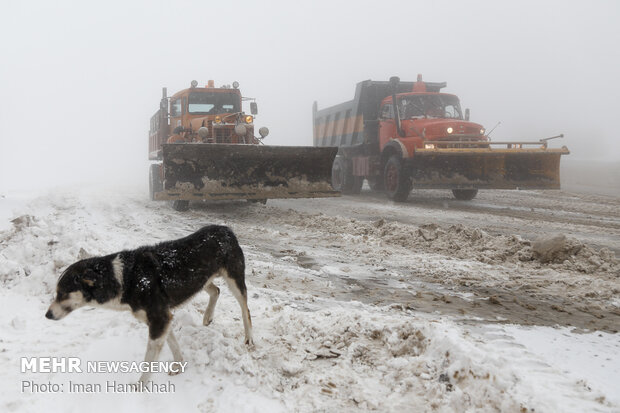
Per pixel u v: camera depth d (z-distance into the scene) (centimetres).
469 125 1474
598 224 1166
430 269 712
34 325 488
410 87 1720
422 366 370
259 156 1219
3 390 361
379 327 436
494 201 1664
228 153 1184
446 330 400
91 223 1071
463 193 1664
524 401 304
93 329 473
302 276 670
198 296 547
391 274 686
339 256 798
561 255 743
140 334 449
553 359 393
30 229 804
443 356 371
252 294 568
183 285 388
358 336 434
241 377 371
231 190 1200
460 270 699
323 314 491
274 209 1300
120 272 360
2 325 486
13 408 339
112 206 1395
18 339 455
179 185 1169
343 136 1878
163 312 366
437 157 1455
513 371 336
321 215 1177
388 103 1611
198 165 1180
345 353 412
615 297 582
